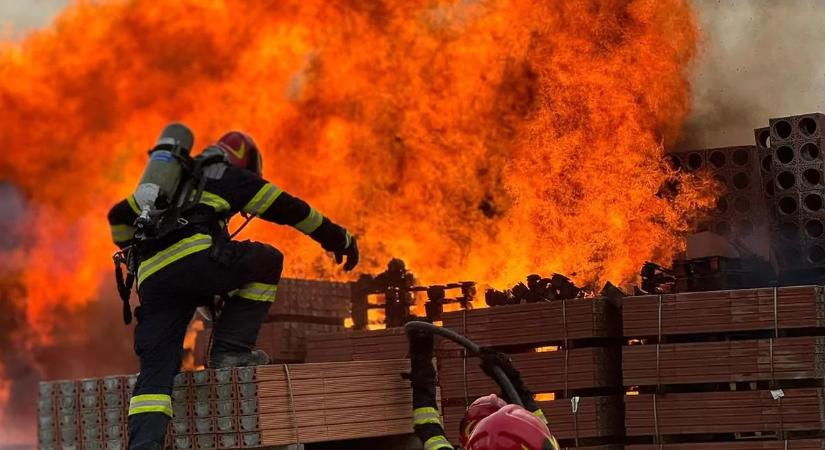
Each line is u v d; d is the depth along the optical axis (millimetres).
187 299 6484
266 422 6402
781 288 7598
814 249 8766
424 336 6672
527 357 8273
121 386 6805
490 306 8914
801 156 8812
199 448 6492
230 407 6449
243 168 6840
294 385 6523
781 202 8930
